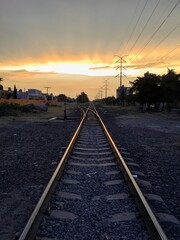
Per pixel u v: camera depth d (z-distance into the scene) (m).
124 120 16.83
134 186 3.56
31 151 6.68
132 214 3.00
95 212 3.10
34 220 2.62
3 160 5.72
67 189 3.83
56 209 3.15
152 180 4.41
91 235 2.60
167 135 9.87
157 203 3.39
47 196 3.26
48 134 9.80
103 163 5.33
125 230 2.69
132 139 8.85
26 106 23.66
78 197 3.52
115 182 4.09
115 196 3.54
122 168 4.66
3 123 13.79
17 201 3.48
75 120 16.50
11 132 10.26
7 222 2.90
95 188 3.89
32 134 9.76
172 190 3.95
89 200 3.46
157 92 27.84
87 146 7.28
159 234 2.37
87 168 4.96
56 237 2.55
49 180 4.04
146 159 5.96
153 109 29.34
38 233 2.59
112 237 2.56
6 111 19.08
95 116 20.19
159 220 2.87
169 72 27.50
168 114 22.11
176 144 7.84
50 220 2.87
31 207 3.27
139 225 2.78
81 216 3.01
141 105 32.78
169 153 6.67
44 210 2.99
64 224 2.81
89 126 12.77
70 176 4.45
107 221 2.89
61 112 26.55
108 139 7.92
